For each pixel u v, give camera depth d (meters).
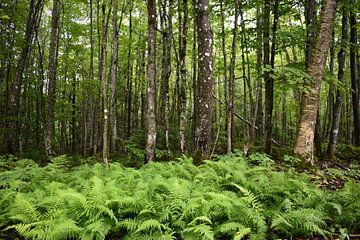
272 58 11.85
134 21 23.66
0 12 11.03
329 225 5.24
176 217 4.89
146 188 5.71
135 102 26.89
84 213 4.95
